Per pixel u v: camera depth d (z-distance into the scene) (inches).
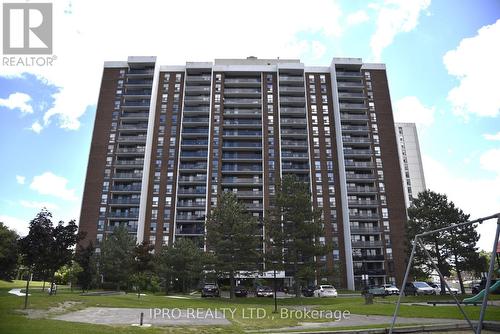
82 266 2074.3
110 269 2235.5
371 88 3713.1
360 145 3533.5
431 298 1535.4
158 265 2265.0
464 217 1691.7
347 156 3457.2
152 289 2098.9
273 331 653.3
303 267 1705.2
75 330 562.9
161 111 3634.4
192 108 3666.3
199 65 3779.5
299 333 621.6
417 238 583.8
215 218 1850.4
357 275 3095.5
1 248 1766.7
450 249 1678.2
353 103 3700.8
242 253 1747.0
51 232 989.8
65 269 2124.8
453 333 657.6
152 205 3334.2
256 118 3693.4
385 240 3223.4
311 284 2923.2
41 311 821.9
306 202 1738.4
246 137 3580.2
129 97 3629.4
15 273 2237.9
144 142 3496.6
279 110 3634.4
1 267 1892.2
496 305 1080.8
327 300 1603.1
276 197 1788.9
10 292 1279.5
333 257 3196.4
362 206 3312.0
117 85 3678.6
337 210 3341.5
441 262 1704.0
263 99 3708.2
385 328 663.8
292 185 1809.8
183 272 2235.5
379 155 3476.9
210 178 3417.8
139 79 3732.8
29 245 855.7
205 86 3742.6
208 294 1855.3
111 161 3422.7
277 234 1727.4
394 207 3324.3
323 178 3432.6
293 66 3764.8
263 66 3833.7
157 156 3479.3
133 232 3179.1
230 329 673.0
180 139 3516.2
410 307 1098.1
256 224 1856.5
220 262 1731.1
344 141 3491.6
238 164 3548.2
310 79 3777.1
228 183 3420.3
